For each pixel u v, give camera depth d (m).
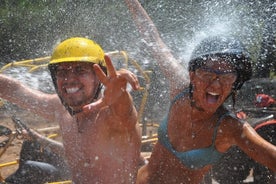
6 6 13.61
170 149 3.39
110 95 2.78
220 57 3.06
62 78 3.11
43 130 5.01
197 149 3.29
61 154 4.38
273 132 5.00
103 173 3.26
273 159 3.03
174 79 3.59
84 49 3.11
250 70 3.17
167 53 3.79
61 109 3.48
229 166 5.07
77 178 3.35
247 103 6.08
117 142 3.19
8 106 8.52
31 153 4.55
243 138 3.14
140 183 3.53
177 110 3.40
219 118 3.24
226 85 3.10
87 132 3.25
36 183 4.40
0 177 4.48
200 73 3.10
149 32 3.94
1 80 3.64
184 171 3.37
